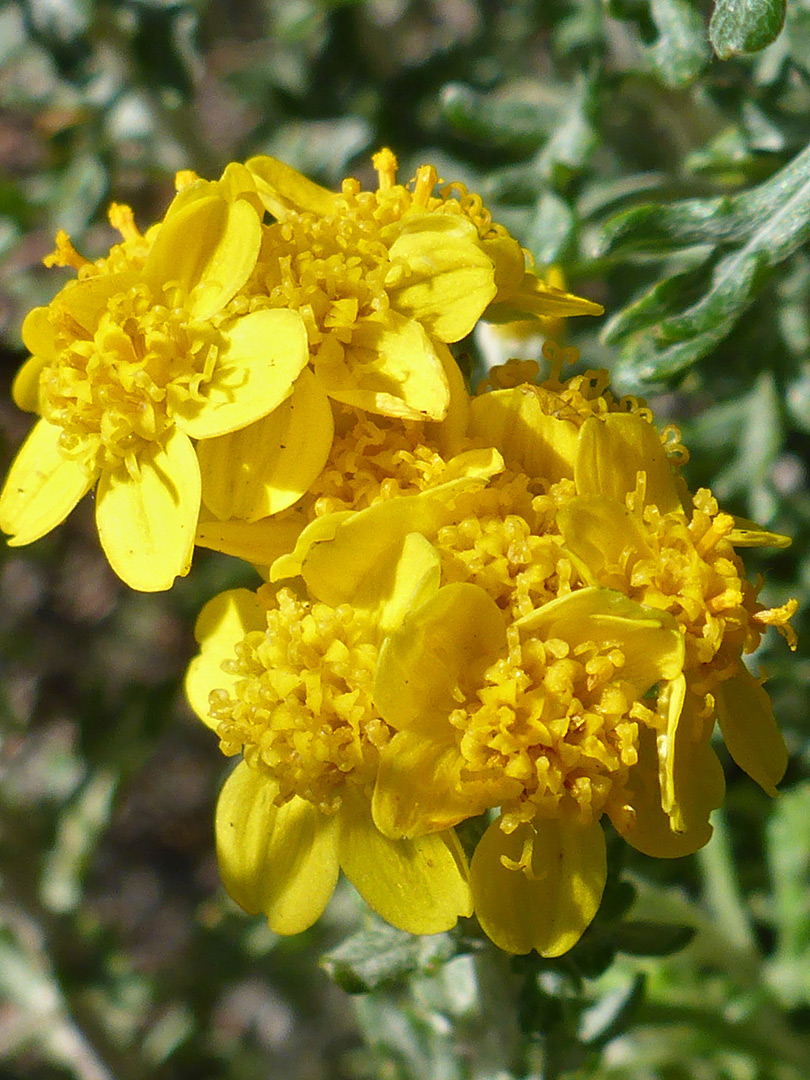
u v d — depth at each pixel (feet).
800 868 0.25
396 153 0.31
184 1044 0.33
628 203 0.23
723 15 0.16
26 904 0.29
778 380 0.23
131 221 0.17
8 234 0.31
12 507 0.16
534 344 0.20
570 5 0.29
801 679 0.25
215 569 0.31
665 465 0.15
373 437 0.15
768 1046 0.24
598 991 0.24
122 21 0.28
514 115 0.24
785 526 0.26
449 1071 0.24
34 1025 0.29
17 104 0.31
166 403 0.15
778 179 0.18
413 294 0.15
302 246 0.15
